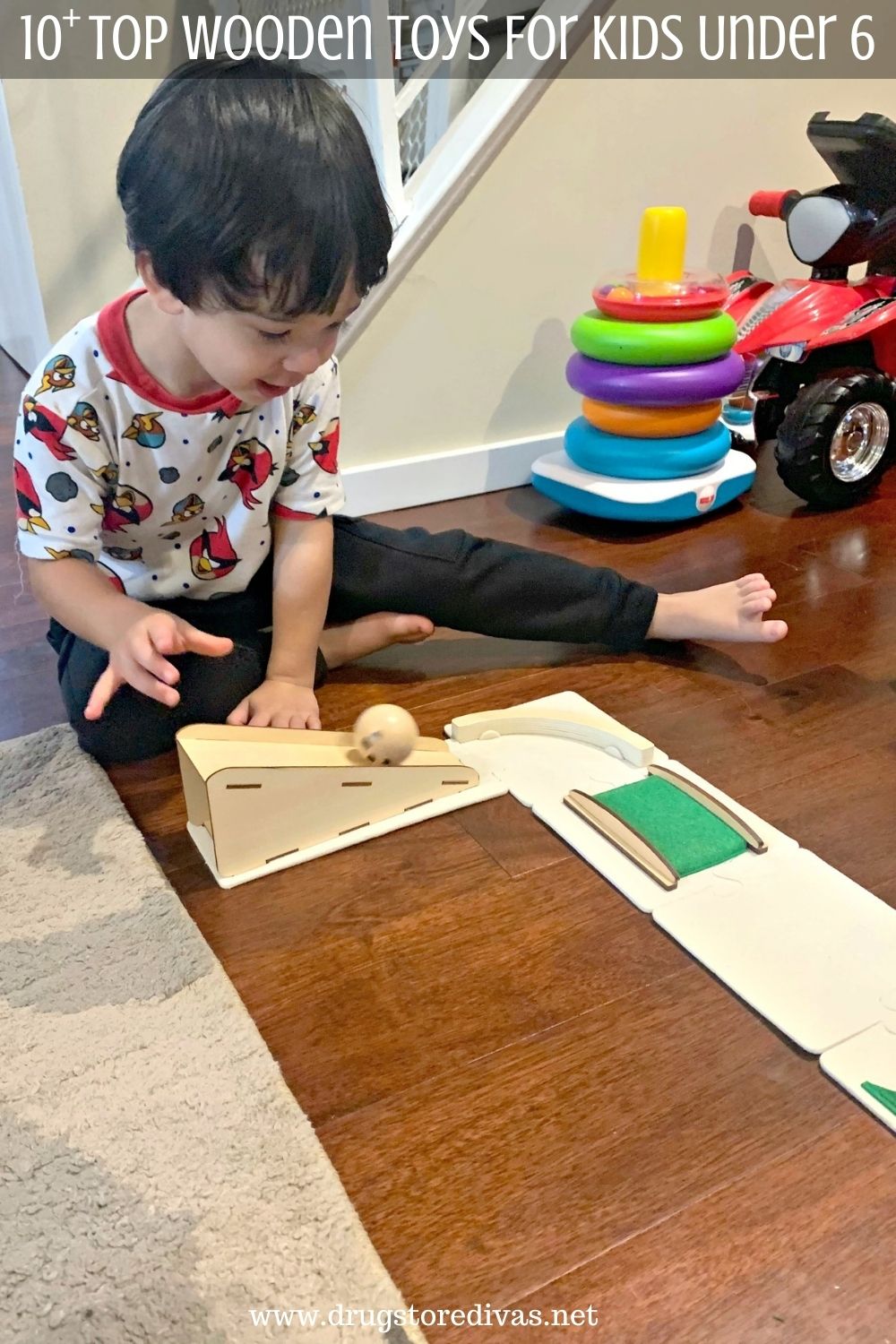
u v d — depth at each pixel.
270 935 0.75
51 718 1.05
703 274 1.53
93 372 0.82
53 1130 0.60
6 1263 0.53
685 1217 0.56
